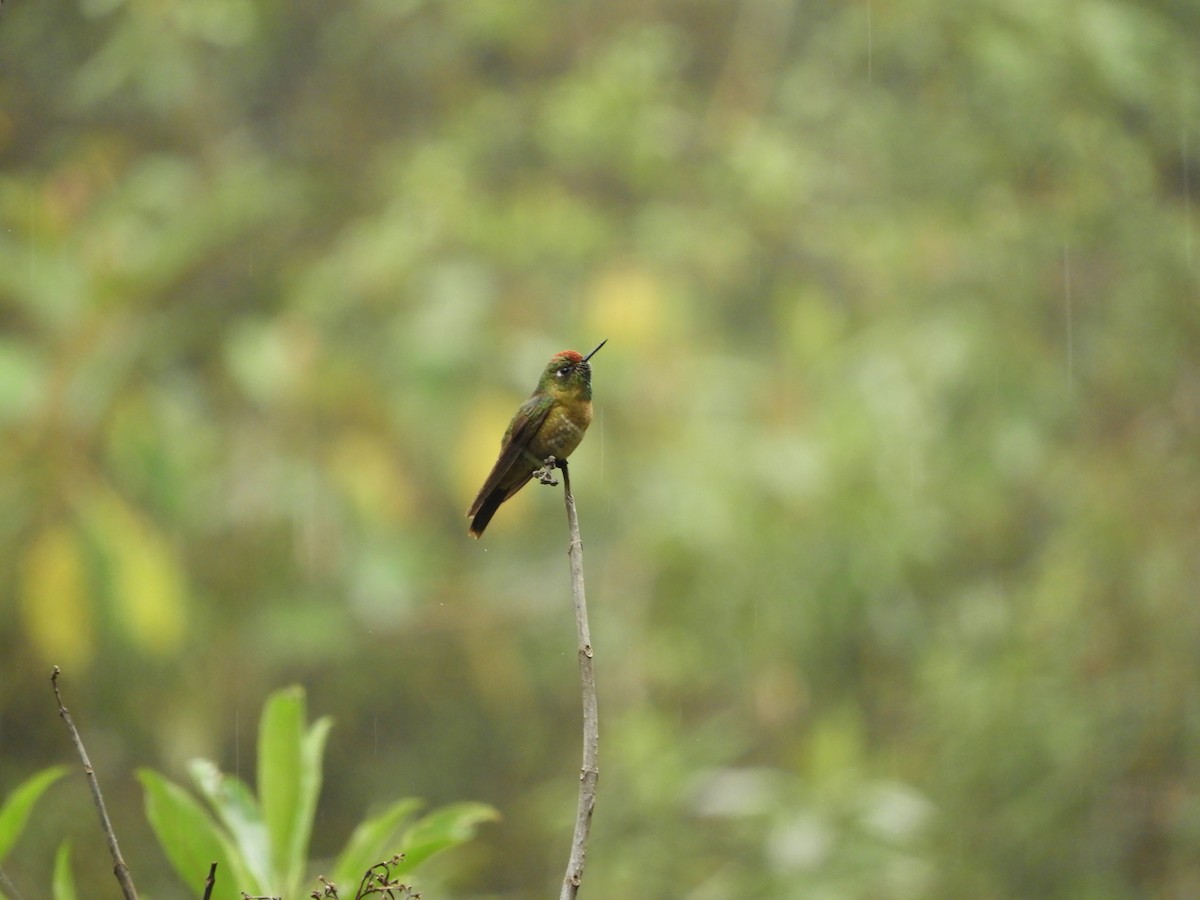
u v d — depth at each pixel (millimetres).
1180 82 15188
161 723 13273
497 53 19703
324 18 18922
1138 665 11859
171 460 13125
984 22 14797
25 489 12367
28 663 12828
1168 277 14062
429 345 15078
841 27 17266
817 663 13320
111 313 13727
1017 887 11453
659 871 11883
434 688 16141
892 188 16641
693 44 19953
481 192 17672
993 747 11812
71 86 17672
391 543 14555
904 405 13750
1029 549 14102
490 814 4879
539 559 16344
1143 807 11445
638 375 15766
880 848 11211
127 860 13461
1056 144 14656
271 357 14453
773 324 17719
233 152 17625
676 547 13727
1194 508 12406
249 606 14242
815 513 13375
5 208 14016
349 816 16109
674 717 14539
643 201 18344
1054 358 14641
